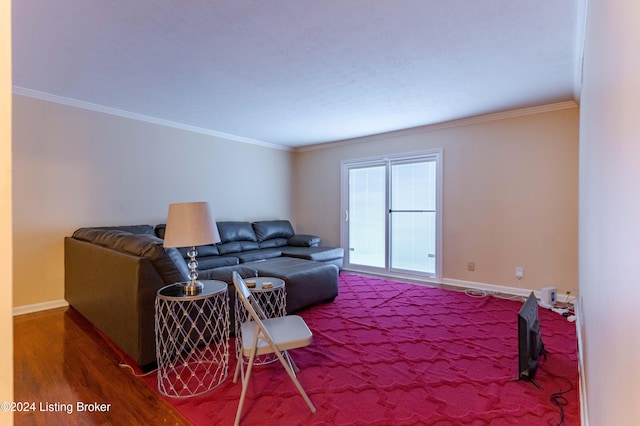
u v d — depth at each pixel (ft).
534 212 12.50
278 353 5.58
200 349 7.86
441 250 14.90
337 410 5.64
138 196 13.53
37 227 10.98
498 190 13.33
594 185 4.60
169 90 10.70
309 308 11.14
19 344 8.29
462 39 7.52
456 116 13.71
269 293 8.98
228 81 9.95
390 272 16.70
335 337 8.71
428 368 7.06
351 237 18.47
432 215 15.26
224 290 7.10
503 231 13.21
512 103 12.00
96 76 9.55
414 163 15.89
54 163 11.30
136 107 12.50
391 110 12.86
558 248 12.02
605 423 3.05
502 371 6.89
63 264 11.50
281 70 9.19
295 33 7.24
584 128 7.14
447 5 6.25
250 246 16.44
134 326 6.94
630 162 2.14
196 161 15.69
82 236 10.57
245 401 5.90
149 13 6.44
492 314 10.44
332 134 17.08
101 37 7.34
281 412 5.58
